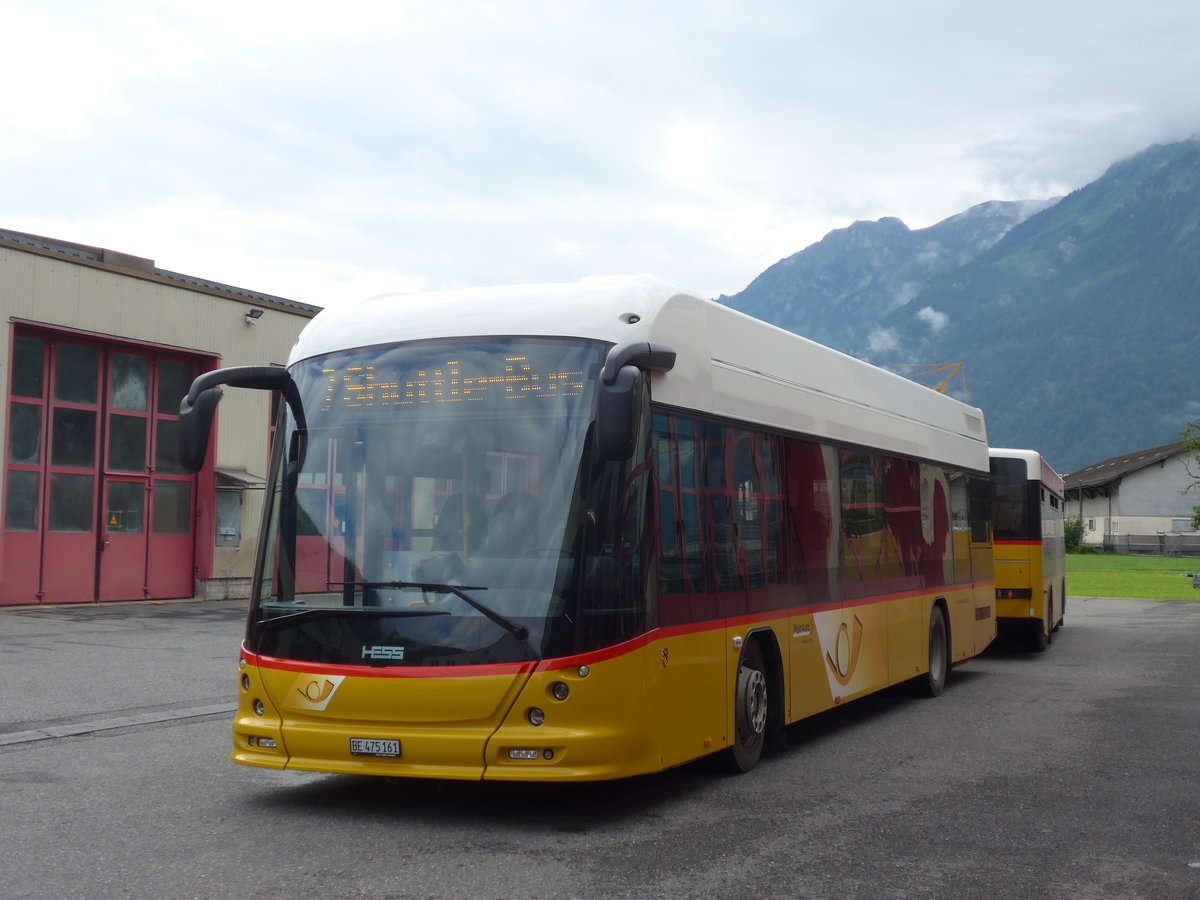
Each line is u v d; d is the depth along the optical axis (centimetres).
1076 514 13175
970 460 1627
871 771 905
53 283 2242
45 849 639
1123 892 582
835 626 1067
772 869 614
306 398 771
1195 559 8956
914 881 595
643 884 583
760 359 957
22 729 1030
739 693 876
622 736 698
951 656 1455
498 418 732
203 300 2541
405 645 698
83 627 1906
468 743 684
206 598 2531
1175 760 957
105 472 2373
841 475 1114
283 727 720
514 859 630
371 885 576
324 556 729
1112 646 2156
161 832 683
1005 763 941
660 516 762
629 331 755
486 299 774
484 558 704
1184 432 7600
